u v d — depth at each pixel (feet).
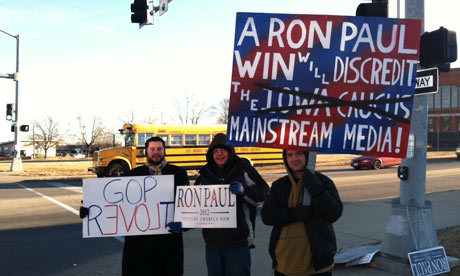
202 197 10.65
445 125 200.85
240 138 10.64
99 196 11.14
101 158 59.36
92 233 11.05
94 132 258.37
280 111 10.65
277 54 10.67
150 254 11.06
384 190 47.03
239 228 10.69
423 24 16.35
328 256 9.23
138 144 59.98
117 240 24.11
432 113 204.03
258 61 10.68
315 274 9.21
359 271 16.21
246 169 11.15
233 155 11.07
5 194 46.37
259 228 26.23
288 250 9.35
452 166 85.87
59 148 326.24
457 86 197.57
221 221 10.48
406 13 16.61
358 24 10.68
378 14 14.80
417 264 15.05
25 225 28.43
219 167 11.07
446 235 21.65
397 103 10.61
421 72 15.74
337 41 10.67
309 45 10.66
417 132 16.31
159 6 39.68
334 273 16.11
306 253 9.24
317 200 9.07
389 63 10.66
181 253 11.31
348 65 10.65
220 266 10.76
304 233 9.32
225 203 10.52
